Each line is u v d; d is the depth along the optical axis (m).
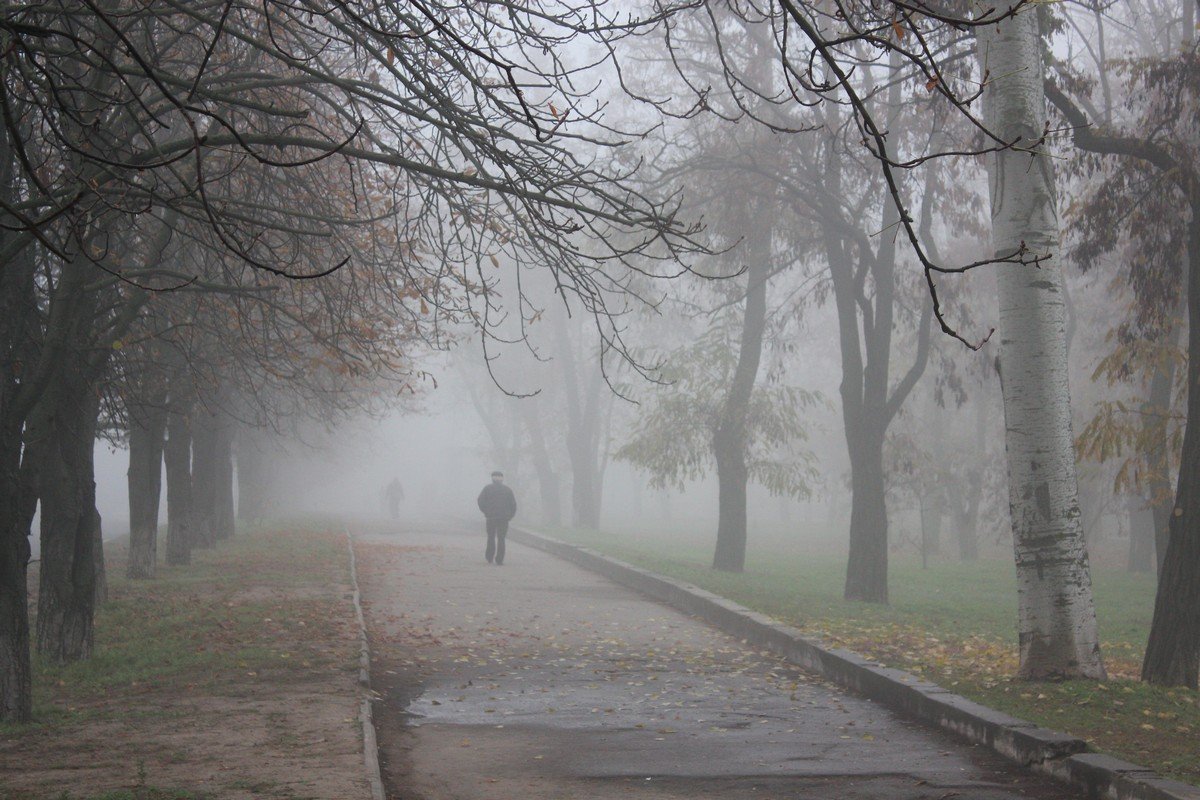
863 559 21.61
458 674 12.70
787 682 12.32
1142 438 15.31
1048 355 11.58
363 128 10.11
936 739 9.41
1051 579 11.37
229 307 17.09
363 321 15.60
